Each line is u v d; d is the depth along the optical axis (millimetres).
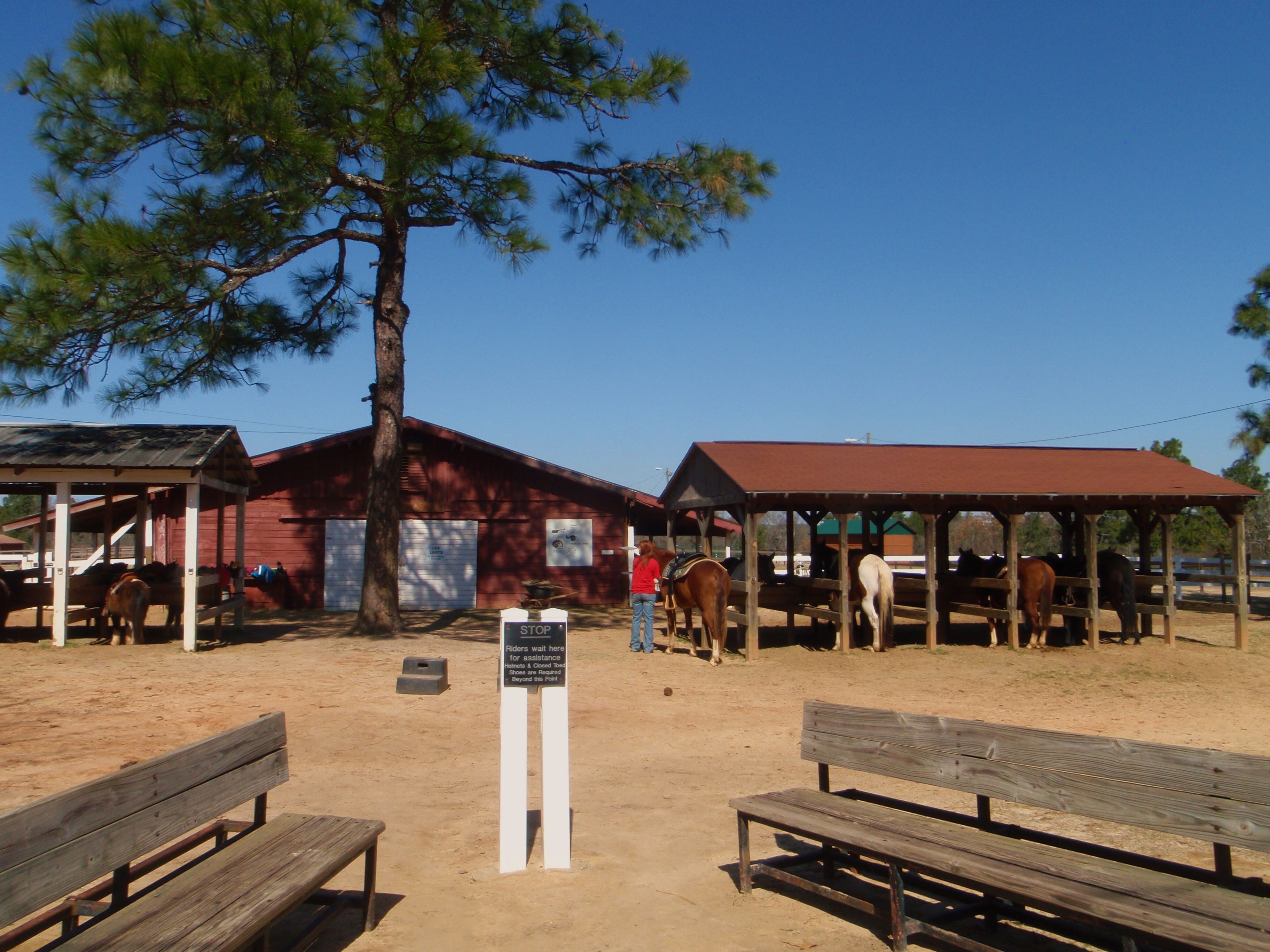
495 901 4852
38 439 15023
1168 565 16734
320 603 22172
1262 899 3566
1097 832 6121
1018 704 11328
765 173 15242
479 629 17438
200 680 11430
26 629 16969
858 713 5176
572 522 23500
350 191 14859
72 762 7508
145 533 20438
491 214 14484
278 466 22297
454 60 12539
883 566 15289
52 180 11180
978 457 17812
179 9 11461
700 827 6113
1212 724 10273
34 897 3164
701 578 14016
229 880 3885
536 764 7918
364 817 6277
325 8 11609
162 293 12039
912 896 4910
